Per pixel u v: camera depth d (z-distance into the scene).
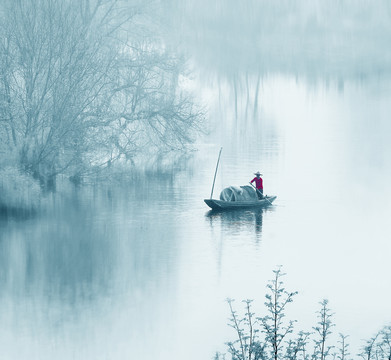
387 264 45.59
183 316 35.66
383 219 59.97
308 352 28.80
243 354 21.72
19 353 31.03
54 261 46.41
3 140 78.38
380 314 35.31
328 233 54.56
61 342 32.38
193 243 51.00
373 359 22.88
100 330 33.94
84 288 40.75
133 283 41.28
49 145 78.81
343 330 32.62
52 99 80.00
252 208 64.88
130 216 60.88
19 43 77.56
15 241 51.97
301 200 68.75
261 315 35.25
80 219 59.69
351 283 41.16
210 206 63.09
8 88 76.81
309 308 36.38
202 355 30.30
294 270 44.00
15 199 68.06
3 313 36.31
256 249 49.34
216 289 40.00
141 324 34.31
